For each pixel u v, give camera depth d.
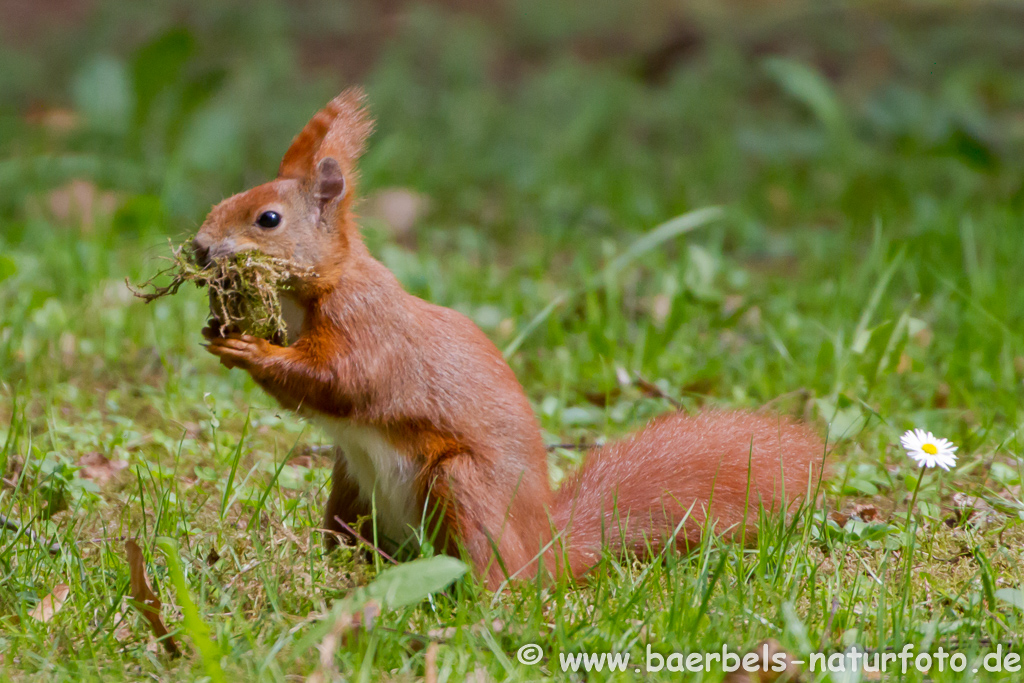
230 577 6.46
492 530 6.92
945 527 7.75
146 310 12.34
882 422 9.23
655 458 7.75
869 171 19.55
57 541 6.94
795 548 6.93
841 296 12.51
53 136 20.27
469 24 28.70
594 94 24.34
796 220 18.16
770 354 11.63
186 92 19.59
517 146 21.58
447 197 18.39
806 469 7.73
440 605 6.49
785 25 27.61
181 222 16.61
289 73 25.05
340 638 5.82
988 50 25.91
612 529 7.32
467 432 7.10
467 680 5.59
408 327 7.22
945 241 14.91
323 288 7.17
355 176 7.62
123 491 8.15
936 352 11.52
